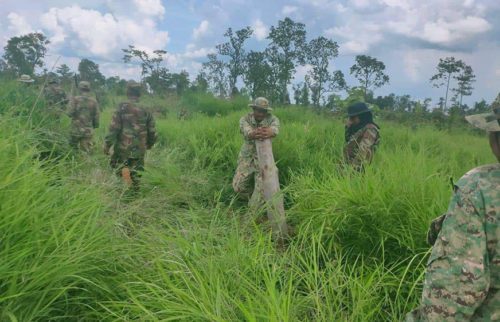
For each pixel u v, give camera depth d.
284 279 3.22
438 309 1.67
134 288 2.99
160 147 9.08
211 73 55.28
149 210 4.50
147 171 6.58
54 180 3.47
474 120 1.80
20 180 2.97
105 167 6.22
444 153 8.41
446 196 3.91
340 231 4.16
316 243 4.13
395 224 3.96
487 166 1.73
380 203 4.03
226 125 9.95
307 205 4.95
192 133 9.52
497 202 1.62
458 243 1.65
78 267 2.78
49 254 2.68
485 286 1.60
